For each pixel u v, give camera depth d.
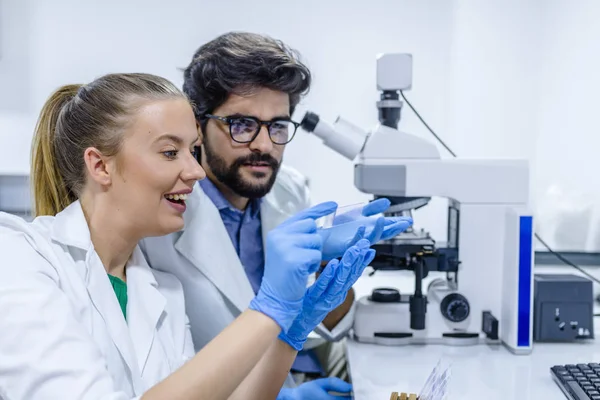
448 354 1.39
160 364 1.06
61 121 1.01
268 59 1.31
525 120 2.19
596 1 2.09
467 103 2.21
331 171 2.42
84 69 2.39
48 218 1.05
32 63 2.39
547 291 1.45
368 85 2.38
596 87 2.13
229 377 0.81
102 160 0.98
